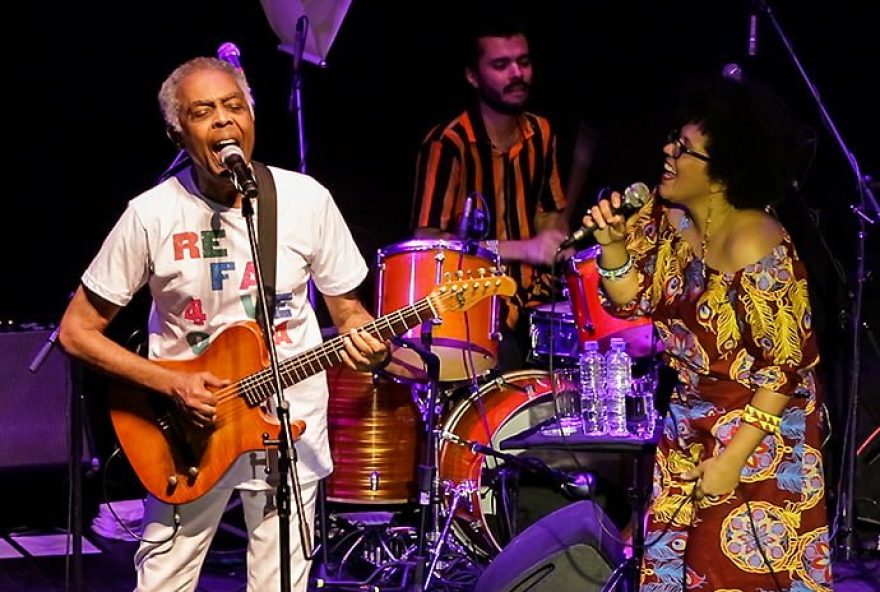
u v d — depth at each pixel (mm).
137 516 14609
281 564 8008
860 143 15023
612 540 10375
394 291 11883
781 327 7996
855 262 14109
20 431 13461
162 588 8875
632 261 8781
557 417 10711
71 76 15281
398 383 13055
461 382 12742
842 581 12633
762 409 8039
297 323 8797
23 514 14891
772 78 15312
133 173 15555
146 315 15586
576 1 15812
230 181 8117
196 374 8484
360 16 15953
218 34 15688
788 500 8305
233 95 8391
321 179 16188
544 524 10523
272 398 8695
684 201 8383
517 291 14031
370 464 13016
